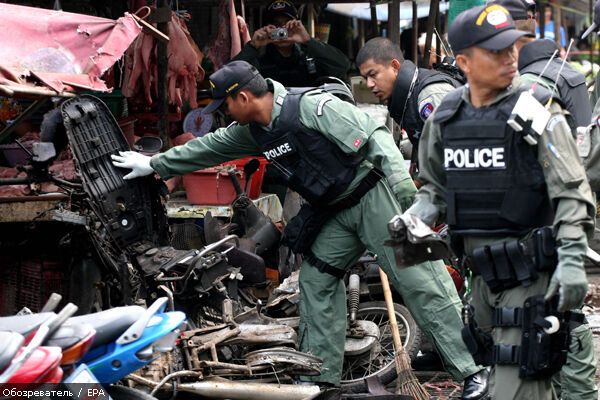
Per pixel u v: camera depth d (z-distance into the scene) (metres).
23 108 7.94
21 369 3.91
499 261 4.62
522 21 6.60
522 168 4.58
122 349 4.50
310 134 6.09
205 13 10.44
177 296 6.12
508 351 4.65
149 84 8.26
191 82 8.59
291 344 6.10
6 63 5.61
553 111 4.56
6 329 4.23
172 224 7.91
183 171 6.49
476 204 4.70
